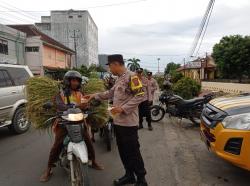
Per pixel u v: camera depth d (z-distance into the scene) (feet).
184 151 20.80
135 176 15.40
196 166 17.53
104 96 14.64
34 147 21.85
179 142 23.56
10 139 24.47
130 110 13.00
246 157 13.65
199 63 163.94
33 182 15.19
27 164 17.99
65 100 14.47
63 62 150.92
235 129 14.16
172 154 20.04
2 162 18.38
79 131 12.51
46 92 15.58
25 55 114.62
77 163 12.42
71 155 12.46
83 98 14.43
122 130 13.60
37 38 115.85
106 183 15.10
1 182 15.21
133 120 13.57
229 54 125.29
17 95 25.96
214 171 16.72
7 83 25.36
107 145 20.62
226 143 14.39
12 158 19.17
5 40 98.94
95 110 15.90
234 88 85.15
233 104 15.81
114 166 17.56
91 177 15.83
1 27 95.45
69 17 254.68
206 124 16.85
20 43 110.32
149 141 23.93
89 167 17.08
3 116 24.54
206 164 17.90
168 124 32.45
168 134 26.81
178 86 57.31
